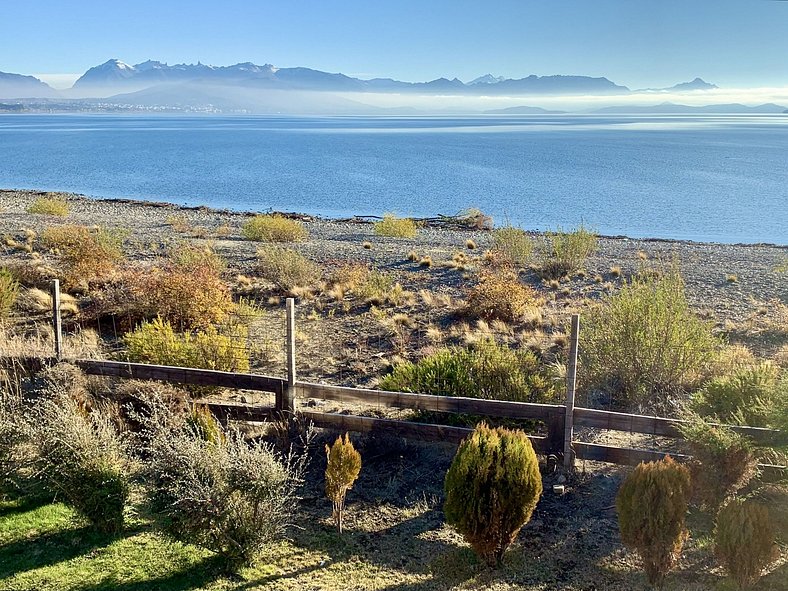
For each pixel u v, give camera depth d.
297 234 28.33
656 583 5.67
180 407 8.14
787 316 14.55
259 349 12.38
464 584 5.78
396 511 7.04
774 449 6.35
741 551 5.36
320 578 5.87
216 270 17.61
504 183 72.44
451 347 12.46
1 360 8.92
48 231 23.02
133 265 19.39
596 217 47.75
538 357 11.73
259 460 6.02
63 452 6.35
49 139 165.88
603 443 8.41
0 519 6.68
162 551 6.21
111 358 10.89
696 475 6.59
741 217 48.00
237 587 5.71
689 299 17.12
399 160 107.06
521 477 5.87
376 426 7.89
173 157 109.50
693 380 9.77
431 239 30.08
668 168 93.88
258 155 116.44
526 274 20.88
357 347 12.77
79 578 5.77
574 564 6.06
